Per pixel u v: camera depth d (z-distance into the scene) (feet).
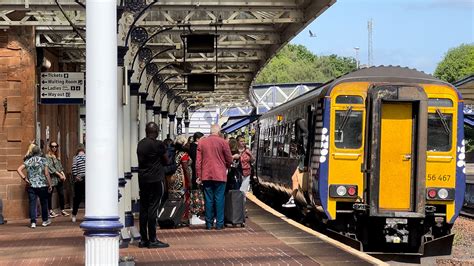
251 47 98.43
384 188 54.44
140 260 41.88
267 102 221.87
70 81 77.30
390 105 54.39
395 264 54.49
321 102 57.52
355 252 45.21
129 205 54.49
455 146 56.03
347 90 56.29
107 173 28.14
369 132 54.95
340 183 55.93
